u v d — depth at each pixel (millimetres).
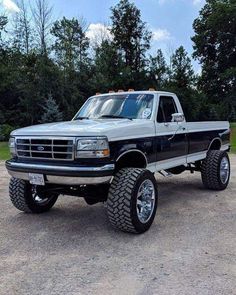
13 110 33906
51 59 34906
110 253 4152
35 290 3307
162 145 5629
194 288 3287
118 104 5969
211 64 49719
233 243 4398
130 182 4594
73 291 3277
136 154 5047
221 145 7938
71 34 41688
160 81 45781
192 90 46969
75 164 4422
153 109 5629
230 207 6094
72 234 4824
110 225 5184
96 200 5176
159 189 7594
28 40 39562
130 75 41562
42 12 37750
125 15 46656
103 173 4344
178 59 49625
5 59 38281
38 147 4691
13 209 6125
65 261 3949
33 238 4680
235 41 46844
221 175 7383
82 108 6402
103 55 41250
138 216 4680
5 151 18156
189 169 7570
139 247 4320
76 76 36781
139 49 46594
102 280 3486
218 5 46562
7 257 4074
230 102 45938
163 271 3658
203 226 5070
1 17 39281
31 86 32656
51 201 6012
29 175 4789
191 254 4078
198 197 6840
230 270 3654
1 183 8656
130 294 3209
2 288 3355
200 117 44219
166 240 4535
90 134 4398
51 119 30359
